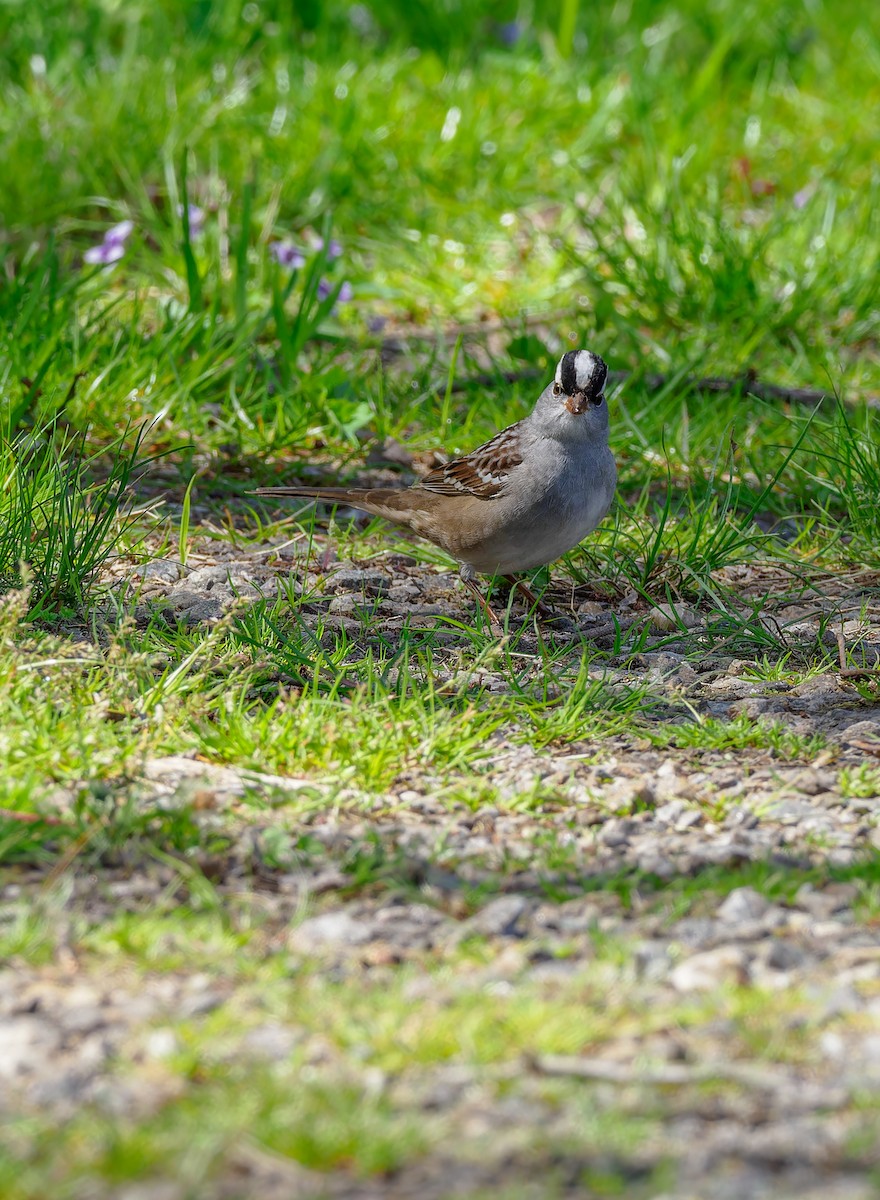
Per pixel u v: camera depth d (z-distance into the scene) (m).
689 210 16.89
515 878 6.82
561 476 9.80
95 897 6.42
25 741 7.48
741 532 11.68
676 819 7.50
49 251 14.62
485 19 23.31
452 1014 5.55
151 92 19.02
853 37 23.23
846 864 6.95
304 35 22.19
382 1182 4.66
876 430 13.13
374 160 18.41
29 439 11.11
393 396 14.20
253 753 7.86
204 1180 4.64
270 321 15.40
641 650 9.72
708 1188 4.63
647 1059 5.31
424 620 10.21
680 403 14.02
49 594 9.81
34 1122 4.88
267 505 12.30
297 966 5.96
